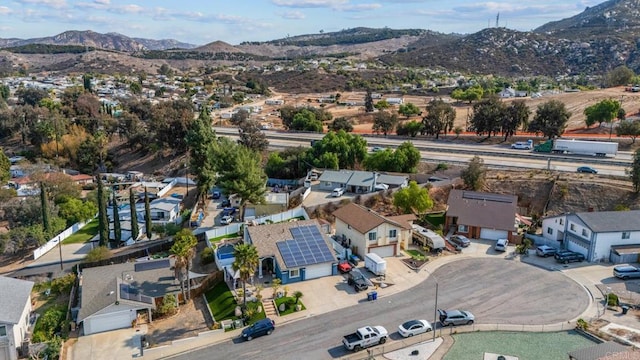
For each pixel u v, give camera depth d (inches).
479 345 1699.1
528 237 2719.0
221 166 3058.6
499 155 4143.7
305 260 2229.3
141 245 2842.0
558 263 2393.0
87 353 1761.8
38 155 5305.1
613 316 1876.2
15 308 1892.2
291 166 4153.5
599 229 2389.3
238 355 1697.8
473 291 2105.1
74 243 3075.8
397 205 2999.5
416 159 3816.4
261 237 2336.4
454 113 5132.9
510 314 1907.0
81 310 1972.2
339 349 1705.2
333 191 3467.0
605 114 4857.3
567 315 1892.2
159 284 2148.1
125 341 1839.3
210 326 1919.3
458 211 2817.4
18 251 2960.1
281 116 6323.8
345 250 2433.6
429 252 2532.0
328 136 4141.2
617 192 3107.8
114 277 2209.6
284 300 2023.9
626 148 4279.0
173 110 5334.6
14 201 3464.6
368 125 6505.9
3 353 1780.3
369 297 2038.6
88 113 6363.2
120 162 5231.3
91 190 4207.7
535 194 3284.9
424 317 1902.1
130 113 5979.3
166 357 1710.1
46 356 1731.1
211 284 2208.4
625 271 2203.5
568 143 4109.3
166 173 4739.2
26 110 5772.6
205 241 2736.2
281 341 1768.0
